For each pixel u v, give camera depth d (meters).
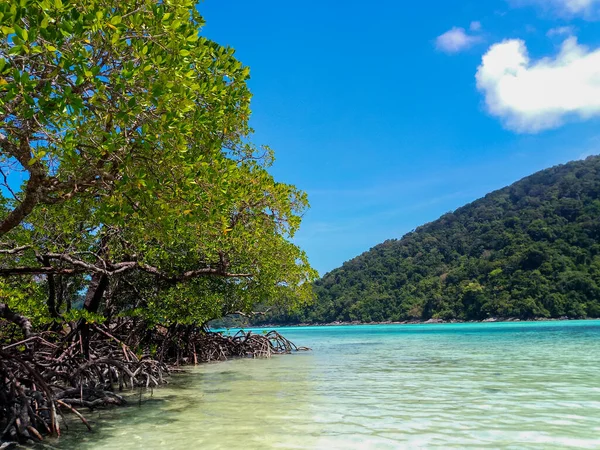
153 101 4.94
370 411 7.91
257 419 7.46
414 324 96.62
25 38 4.04
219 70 6.92
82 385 8.85
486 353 20.09
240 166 11.37
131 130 5.35
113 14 5.26
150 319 13.86
